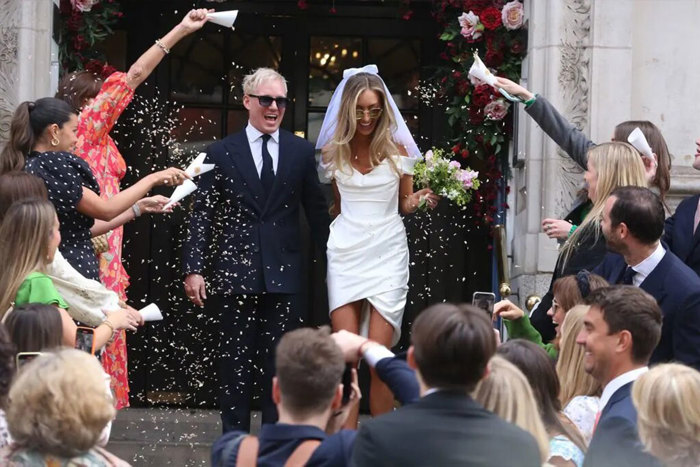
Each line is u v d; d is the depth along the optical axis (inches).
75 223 307.0
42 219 271.3
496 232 402.0
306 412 187.9
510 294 401.7
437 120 437.1
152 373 429.7
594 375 229.5
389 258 343.3
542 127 342.0
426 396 179.8
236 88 440.5
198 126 438.9
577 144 336.2
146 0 434.3
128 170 433.7
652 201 270.4
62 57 400.2
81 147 342.6
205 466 378.9
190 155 437.1
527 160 390.3
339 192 349.7
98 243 345.1
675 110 390.3
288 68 441.4
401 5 433.4
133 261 433.7
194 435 395.2
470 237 434.9
